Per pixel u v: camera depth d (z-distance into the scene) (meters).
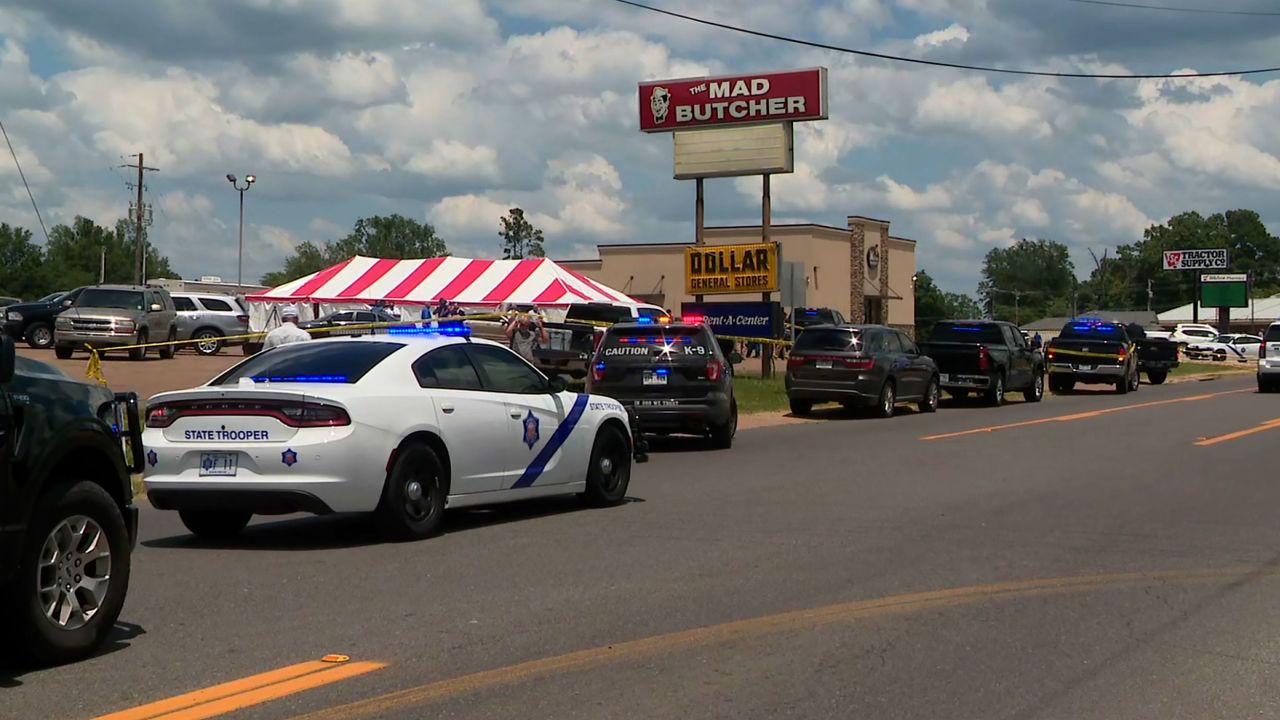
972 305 156.38
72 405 6.44
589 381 18.41
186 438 9.72
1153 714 5.76
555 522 11.26
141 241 72.69
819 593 8.24
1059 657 6.73
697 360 18.11
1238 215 148.50
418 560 9.35
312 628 7.22
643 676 6.27
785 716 5.67
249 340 37.34
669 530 10.79
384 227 139.25
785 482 14.21
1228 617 7.69
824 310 50.38
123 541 6.70
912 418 25.02
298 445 9.44
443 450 10.37
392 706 5.74
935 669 6.47
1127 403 29.84
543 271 38.53
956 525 11.07
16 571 5.95
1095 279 150.25
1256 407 27.58
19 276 107.81
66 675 6.21
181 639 6.95
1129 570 9.10
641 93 36.00
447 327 11.33
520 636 7.05
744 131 35.16
